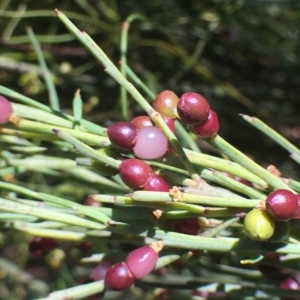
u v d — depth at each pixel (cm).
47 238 18
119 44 29
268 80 32
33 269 34
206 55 32
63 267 27
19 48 29
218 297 18
